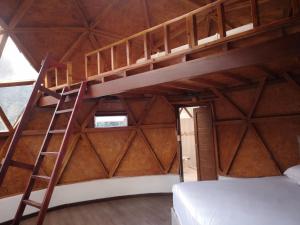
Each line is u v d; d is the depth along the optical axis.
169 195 7.38
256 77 5.72
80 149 7.21
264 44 3.33
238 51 3.55
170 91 6.66
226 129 6.59
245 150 6.23
